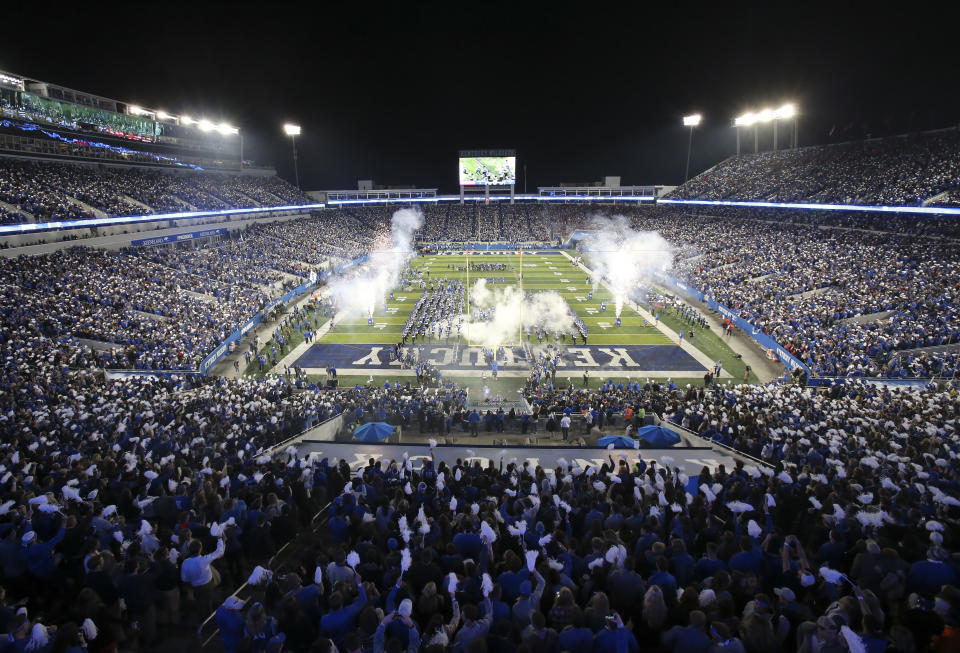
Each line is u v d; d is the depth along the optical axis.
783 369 32.25
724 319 41.28
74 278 36.47
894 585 6.22
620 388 27.20
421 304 45.16
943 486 10.45
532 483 10.35
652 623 5.67
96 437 14.41
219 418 18.22
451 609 6.31
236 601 6.00
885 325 31.38
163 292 39.09
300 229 76.44
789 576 6.92
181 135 80.12
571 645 5.23
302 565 7.43
